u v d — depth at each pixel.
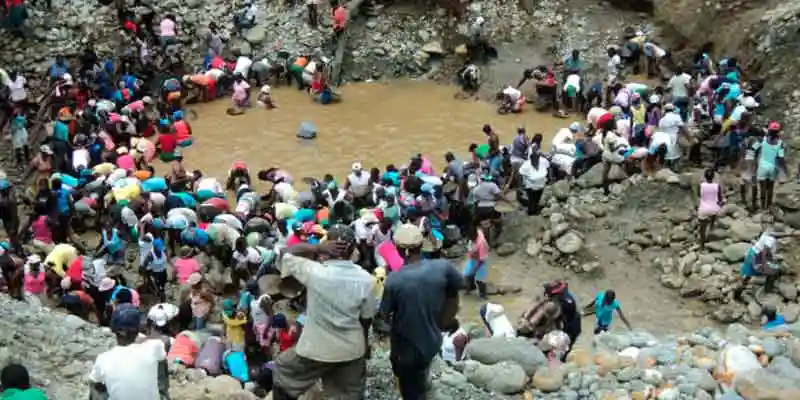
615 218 19.98
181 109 25.78
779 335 10.33
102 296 16.50
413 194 19.48
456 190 20.36
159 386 7.70
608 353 9.98
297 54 27.64
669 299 18.12
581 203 20.41
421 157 21.50
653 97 22.62
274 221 20.08
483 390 9.19
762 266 17.34
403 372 7.86
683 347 10.13
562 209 20.38
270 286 16.83
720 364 9.67
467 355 9.96
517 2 28.59
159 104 25.14
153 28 27.08
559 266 19.25
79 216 20.30
